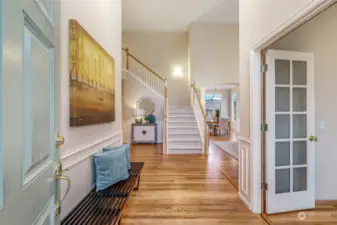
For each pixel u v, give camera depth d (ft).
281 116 8.61
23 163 2.19
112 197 7.20
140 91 26.23
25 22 2.25
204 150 19.33
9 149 1.89
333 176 9.53
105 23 9.74
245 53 9.16
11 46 1.91
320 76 9.53
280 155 8.59
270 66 8.26
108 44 10.23
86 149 7.45
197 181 12.25
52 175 3.18
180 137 21.33
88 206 6.52
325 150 9.55
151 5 21.59
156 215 8.30
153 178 12.77
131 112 26.14
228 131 35.73
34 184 2.47
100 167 7.85
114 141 11.15
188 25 26.76
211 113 43.55
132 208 8.88
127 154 10.09
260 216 8.18
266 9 7.22
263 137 8.38
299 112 8.73
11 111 1.92
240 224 7.63
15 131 2.00
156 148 22.45
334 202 9.37
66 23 6.09
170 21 25.54
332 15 9.43
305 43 9.35
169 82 28.45
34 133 2.51
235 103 36.27
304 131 8.84
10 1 1.89
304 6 5.23
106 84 9.37
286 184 8.66
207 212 8.54
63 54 5.91
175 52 28.66
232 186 11.46
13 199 1.96
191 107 25.79
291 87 8.63
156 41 28.63
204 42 26.43
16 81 2.01
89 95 7.36
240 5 9.77
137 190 10.85
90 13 7.93
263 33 7.45
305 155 8.84
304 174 8.84
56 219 3.36
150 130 24.93
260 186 8.40
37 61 2.61
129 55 26.55
